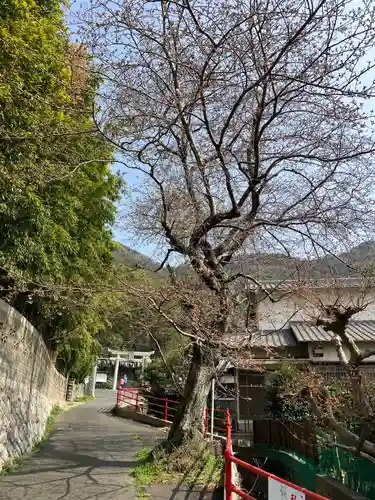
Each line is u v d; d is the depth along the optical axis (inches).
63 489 249.3
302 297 408.8
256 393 588.4
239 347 295.9
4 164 291.0
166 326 321.1
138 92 279.7
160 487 261.6
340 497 269.1
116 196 522.6
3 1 281.3
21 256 325.7
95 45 275.0
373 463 251.0
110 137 305.3
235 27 252.7
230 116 286.4
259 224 315.9
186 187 343.0
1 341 304.3
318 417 324.5
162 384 749.9
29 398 407.5
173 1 255.9
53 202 382.3
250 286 361.1
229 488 184.7
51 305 450.3
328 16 235.3
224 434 534.9
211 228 336.8
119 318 355.9
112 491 248.7
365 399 280.2
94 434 496.7
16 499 226.7
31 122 290.5
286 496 123.8
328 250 315.3
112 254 601.0
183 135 341.7
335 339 335.6
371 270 311.0
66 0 365.4
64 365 926.4
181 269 355.9
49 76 301.7
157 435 500.7
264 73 268.7
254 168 313.6
